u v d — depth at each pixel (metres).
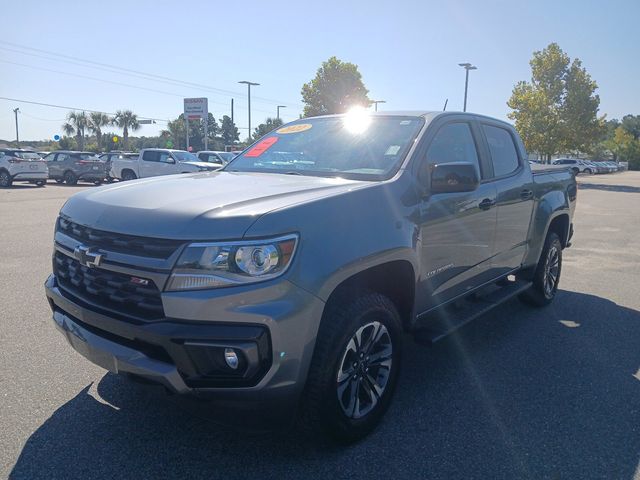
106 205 2.82
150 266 2.45
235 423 2.56
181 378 2.43
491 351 4.54
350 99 33.53
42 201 16.84
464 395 3.69
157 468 2.76
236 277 2.38
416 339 3.56
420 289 3.43
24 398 3.45
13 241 9.09
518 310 5.76
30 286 6.09
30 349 4.23
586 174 55.78
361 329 2.91
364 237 2.86
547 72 33.66
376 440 3.08
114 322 2.57
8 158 24.16
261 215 2.49
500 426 3.27
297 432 2.94
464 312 4.16
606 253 9.30
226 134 86.31
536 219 5.24
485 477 2.76
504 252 4.69
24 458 2.81
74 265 2.92
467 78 33.56
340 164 3.69
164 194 2.89
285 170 3.88
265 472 2.75
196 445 2.97
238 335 2.36
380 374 3.18
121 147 74.00
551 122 33.25
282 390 2.51
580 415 3.43
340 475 2.75
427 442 3.07
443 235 3.62
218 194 2.84
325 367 2.70
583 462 2.91
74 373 3.82
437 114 3.98
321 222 2.68
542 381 3.94
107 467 2.76
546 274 5.75
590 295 6.45
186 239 2.41
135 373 2.52
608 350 4.59
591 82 33.25
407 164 3.43
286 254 2.48
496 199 4.35
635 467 2.87
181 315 2.39
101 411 3.31
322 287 2.58
